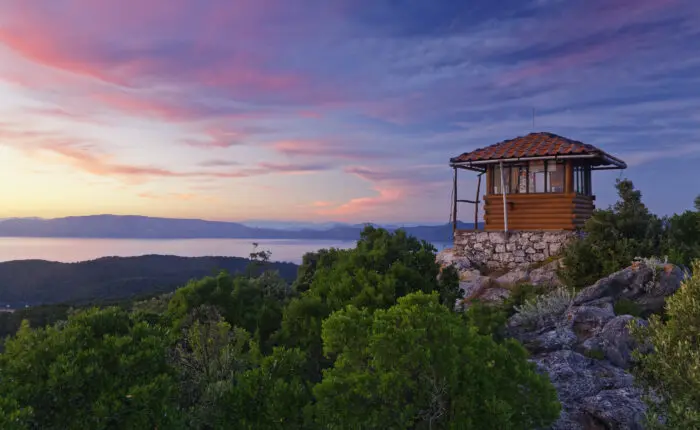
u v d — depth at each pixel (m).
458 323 6.63
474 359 6.09
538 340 12.04
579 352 11.27
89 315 6.33
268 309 11.07
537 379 6.35
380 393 5.65
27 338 5.71
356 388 5.81
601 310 12.70
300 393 6.22
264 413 6.12
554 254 24.03
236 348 8.27
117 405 5.08
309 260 15.66
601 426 8.34
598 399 9.02
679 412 6.89
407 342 5.86
